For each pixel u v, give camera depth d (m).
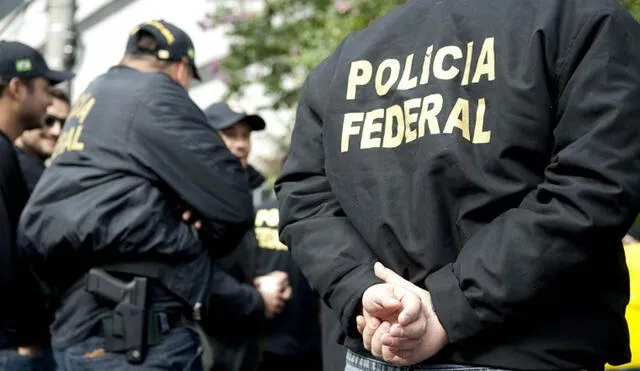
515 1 1.93
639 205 1.76
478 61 1.93
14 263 4.13
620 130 1.76
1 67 4.35
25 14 16.09
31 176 4.75
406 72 2.04
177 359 3.70
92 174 3.68
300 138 2.22
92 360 3.68
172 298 3.71
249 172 5.61
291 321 4.99
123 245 3.62
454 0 2.02
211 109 5.45
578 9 1.85
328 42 7.32
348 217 2.06
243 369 4.42
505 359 1.84
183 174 3.70
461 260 1.86
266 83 9.17
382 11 6.81
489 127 1.88
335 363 3.29
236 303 4.27
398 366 1.95
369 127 2.06
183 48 4.06
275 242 4.98
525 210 1.81
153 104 3.72
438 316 1.85
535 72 1.85
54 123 5.17
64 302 3.76
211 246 3.86
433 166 1.92
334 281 2.00
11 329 4.18
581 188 1.75
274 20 9.24
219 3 9.42
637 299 3.88
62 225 3.65
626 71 1.80
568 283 1.80
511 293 1.78
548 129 1.86
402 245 1.94
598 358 1.85
